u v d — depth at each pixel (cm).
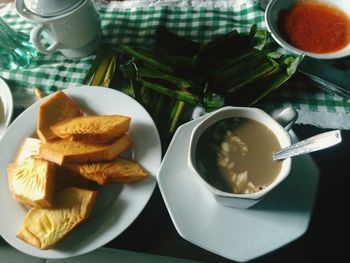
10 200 57
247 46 71
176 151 55
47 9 66
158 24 81
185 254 52
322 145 39
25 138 64
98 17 76
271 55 68
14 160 62
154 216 55
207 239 48
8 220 55
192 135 49
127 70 68
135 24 82
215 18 80
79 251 51
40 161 56
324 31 69
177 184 52
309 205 49
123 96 65
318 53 66
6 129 66
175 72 68
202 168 48
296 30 71
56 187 55
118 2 86
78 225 52
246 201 44
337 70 65
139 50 72
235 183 47
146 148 59
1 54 78
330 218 51
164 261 63
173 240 53
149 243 53
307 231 50
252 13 79
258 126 50
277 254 49
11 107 68
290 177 51
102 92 66
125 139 59
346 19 71
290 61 65
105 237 51
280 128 48
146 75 67
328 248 49
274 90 66
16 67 78
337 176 54
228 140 50
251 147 49
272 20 71
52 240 50
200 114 64
